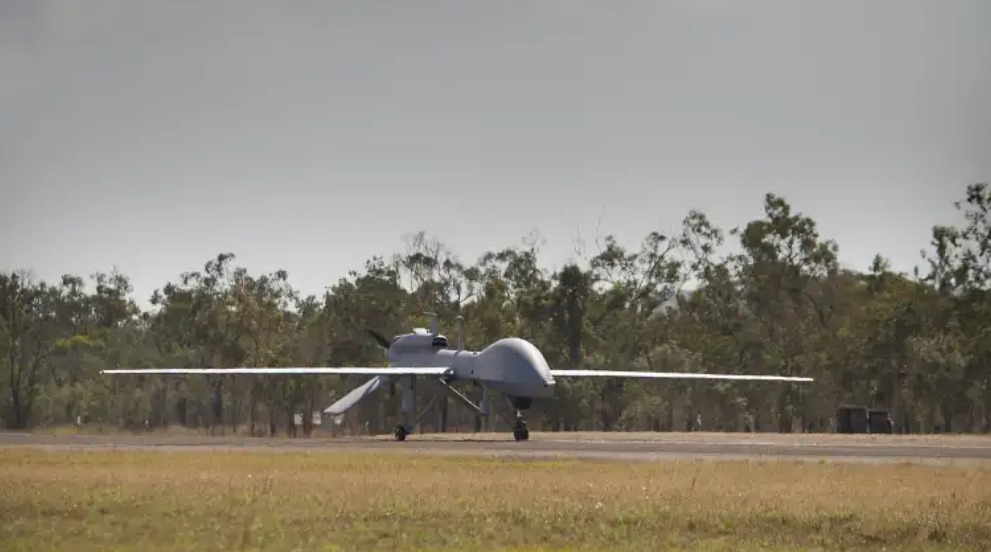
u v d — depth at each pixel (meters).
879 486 46.19
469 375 85.62
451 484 46.41
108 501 41.78
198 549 33.81
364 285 161.75
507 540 35.28
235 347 163.25
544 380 80.31
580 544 34.84
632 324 160.25
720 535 36.44
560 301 152.88
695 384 156.00
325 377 157.62
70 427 151.62
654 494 43.19
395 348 93.69
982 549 34.78
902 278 157.38
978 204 155.00
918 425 150.38
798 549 34.50
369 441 83.50
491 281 159.12
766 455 62.75
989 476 50.06
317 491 44.38
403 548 34.00
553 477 49.47
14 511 40.25
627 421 152.50
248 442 80.62
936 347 146.50
